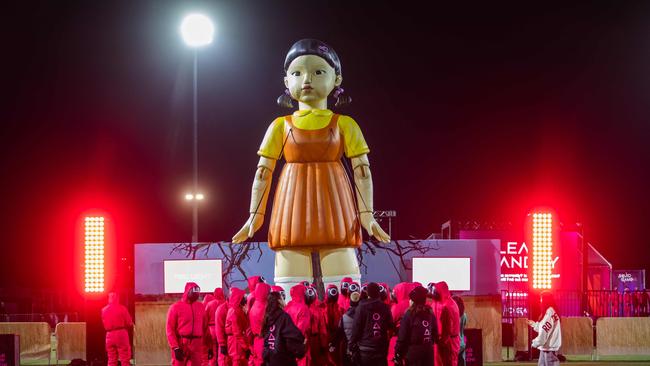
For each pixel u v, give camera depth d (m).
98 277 22.95
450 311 16.16
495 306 23.73
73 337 24.36
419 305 14.05
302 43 19.41
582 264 30.17
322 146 18.86
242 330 16.75
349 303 16.16
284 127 19.20
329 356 15.66
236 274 23.69
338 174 19.00
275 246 19.00
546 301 18.75
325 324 15.41
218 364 18.53
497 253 23.81
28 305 40.97
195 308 18.33
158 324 23.64
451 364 16.22
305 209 18.70
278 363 13.16
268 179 19.38
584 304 29.47
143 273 23.73
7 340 20.53
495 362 23.64
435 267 23.69
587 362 24.34
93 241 22.97
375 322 14.05
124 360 20.12
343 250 18.94
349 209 18.95
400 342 13.95
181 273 23.70
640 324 25.59
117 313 20.12
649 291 29.12
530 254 23.20
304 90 19.08
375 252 23.69
